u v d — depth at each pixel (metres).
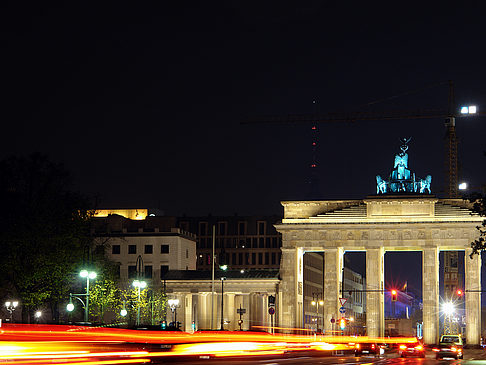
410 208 167.25
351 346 130.38
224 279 160.62
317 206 170.88
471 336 163.75
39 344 62.56
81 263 123.56
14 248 113.25
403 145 171.25
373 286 166.88
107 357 64.00
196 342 80.88
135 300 166.88
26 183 119.19
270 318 172.88
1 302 137.88
